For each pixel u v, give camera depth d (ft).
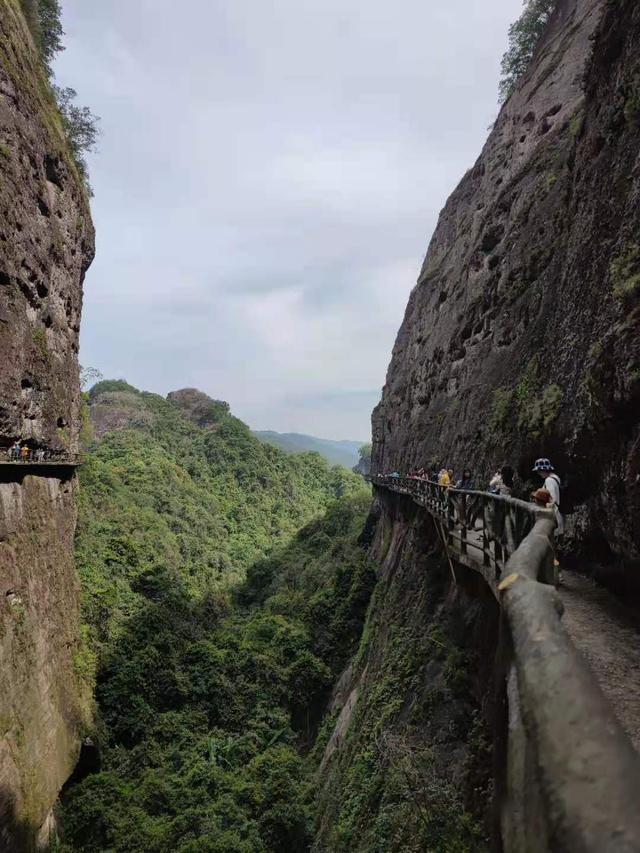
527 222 64.49
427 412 95.91
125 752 72.74
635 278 23.72
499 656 6.96
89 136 103.65
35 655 49.49
